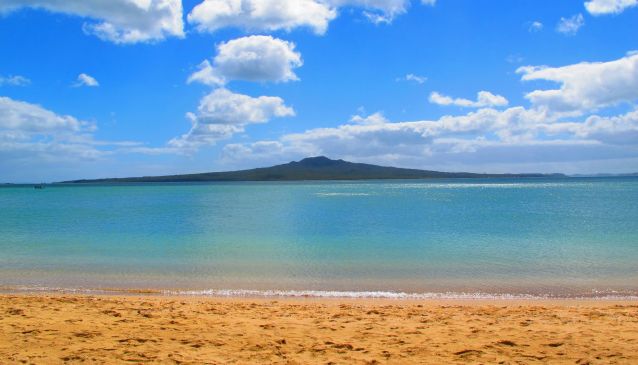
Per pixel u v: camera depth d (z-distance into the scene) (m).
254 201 68.31
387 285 15.16
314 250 22.17
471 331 9.49
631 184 149.75
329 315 11.00
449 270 17.41
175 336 9.02
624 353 7.96
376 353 8.12
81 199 79.25
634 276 16.14
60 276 16.58
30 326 9.55
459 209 48.62
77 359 7.62
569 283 15.22
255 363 7.59
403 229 30.86
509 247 22.75
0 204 64.19
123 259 19.88
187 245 23.92
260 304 12.30
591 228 30.56
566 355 7.93
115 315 10.73
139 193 108.25
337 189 124.88
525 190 103.75
